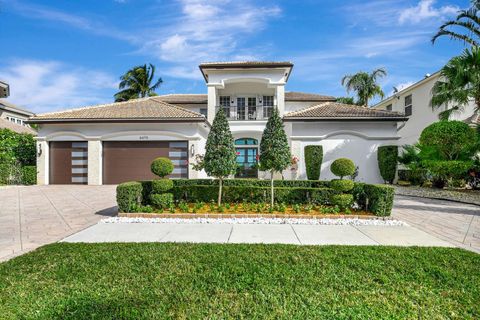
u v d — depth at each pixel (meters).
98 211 9.23
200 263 4.48
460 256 4.86
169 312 3.11
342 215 7.80
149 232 6.58
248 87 23.06
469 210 9.77
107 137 17.53
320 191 9.05
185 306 3.22
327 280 3.90
